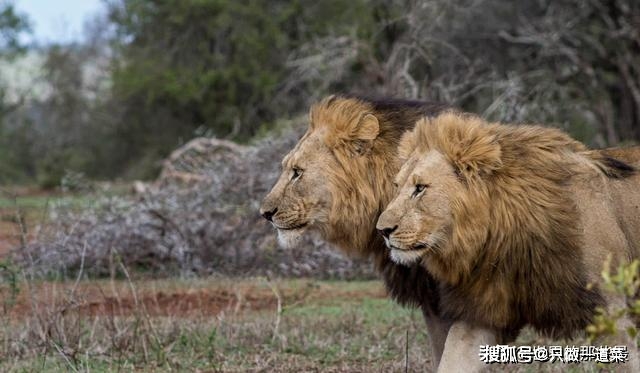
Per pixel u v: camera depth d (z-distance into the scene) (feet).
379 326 38.27
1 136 135.64
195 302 43.01
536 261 23.50
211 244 50.55
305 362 32.73
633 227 25.17
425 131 23.94
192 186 55.11
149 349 33.37
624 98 95.20
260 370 31.30
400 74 66.33
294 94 103.76
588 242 23.81
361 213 27.14
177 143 121.08
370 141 26.96
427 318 27.53
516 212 23.38
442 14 74.84
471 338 24.61
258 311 41.45
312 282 49.52
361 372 30.96
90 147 133.69
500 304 23.99
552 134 24.64
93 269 48.83
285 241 27.66
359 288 48.26
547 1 96.68
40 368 31.14
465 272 23.70
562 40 94.43
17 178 131.13
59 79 143.74
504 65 90.94
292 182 27.53
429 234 23.38
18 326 36.17
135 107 127.75
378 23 83.82
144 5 118.42
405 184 23.66
